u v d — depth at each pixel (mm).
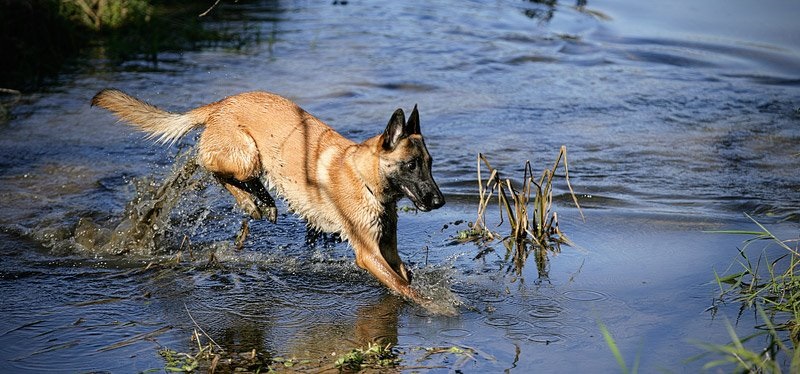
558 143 12109
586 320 7191
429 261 8539
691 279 7973
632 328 7016
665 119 13266
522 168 11078
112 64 15820
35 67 15188
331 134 8258
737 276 7617
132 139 12055
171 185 9086
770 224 9305
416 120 7531
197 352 6652
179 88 14289
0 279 7934
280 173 8406
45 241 8836
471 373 6309
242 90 14242
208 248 8867
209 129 8695
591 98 14398
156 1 20172
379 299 7742
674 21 20281
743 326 6965
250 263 8523
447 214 9797
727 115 13484
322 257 8727
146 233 8891
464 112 13492
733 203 9984
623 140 12258
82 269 8250
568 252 8703
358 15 20797
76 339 6824
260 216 8898
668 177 10852
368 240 7840
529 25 19969
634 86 15133
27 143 11734
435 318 7316
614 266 8328
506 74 15859
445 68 16141
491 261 8516
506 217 9688
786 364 6258
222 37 17953
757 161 11453
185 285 7961
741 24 19922
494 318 7273
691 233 9117
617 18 20703
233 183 8805
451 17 20734
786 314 7137
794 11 21188
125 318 7242
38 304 7457
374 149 7648
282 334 7016
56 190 10164
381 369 6371
